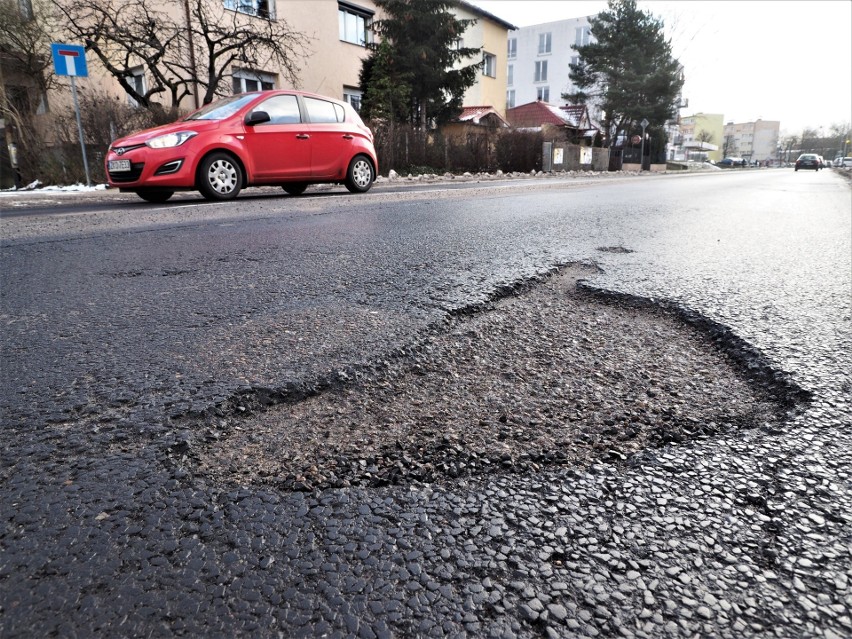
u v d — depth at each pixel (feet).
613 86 132.16
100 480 3.71
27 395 4.97
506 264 11.00
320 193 30.60
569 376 5.68
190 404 4.78
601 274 10.41
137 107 37.63
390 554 3.07
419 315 7.48
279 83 64.64
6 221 17.72
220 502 3.50
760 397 5.24
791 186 51.60
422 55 66.69
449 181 50.24
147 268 10.53
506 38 104.73
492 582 2.88
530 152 78.02
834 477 3.85
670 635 2.58
